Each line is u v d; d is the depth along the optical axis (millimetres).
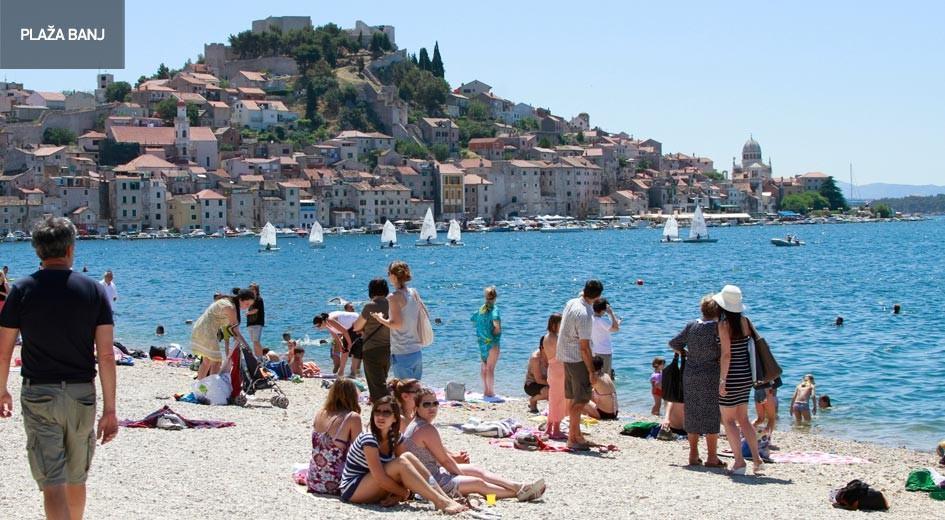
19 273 135000
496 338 33281
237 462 19844
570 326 23469
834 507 18859
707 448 22984
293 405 29672
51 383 12656
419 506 17125
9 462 18969
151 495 16766
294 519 15578
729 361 21484
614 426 28562
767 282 111375
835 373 43812
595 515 17094
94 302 12875
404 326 23922
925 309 75812
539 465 21625
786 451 26016
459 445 24109
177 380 35062
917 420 33344
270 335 58781
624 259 166500
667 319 68062
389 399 17688
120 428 23453
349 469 17219
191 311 76062
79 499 13258
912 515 18438
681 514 17406
